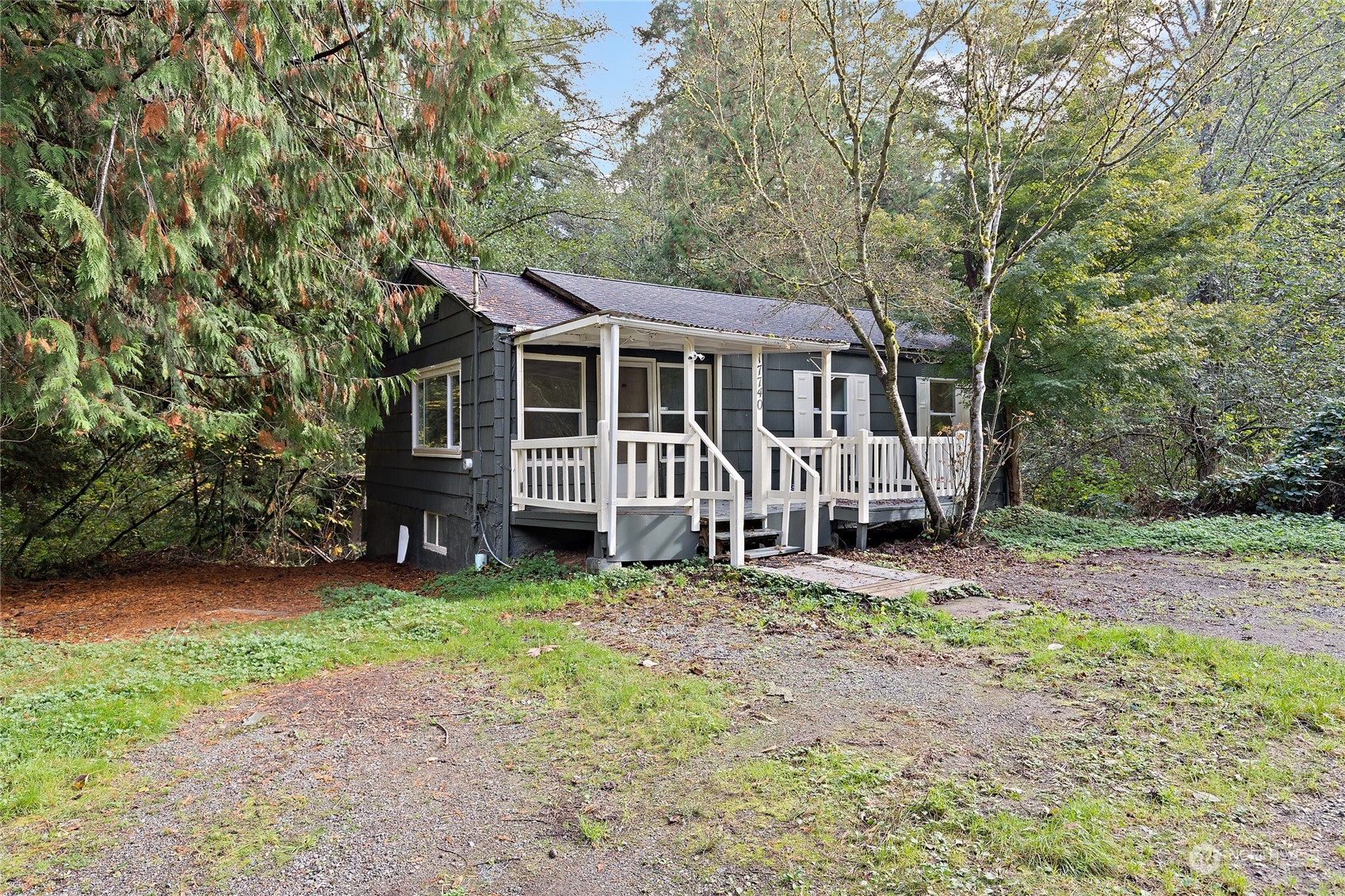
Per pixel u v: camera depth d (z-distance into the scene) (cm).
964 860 250
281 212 622
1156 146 1048
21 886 255
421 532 1160
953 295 1029
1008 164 1055
